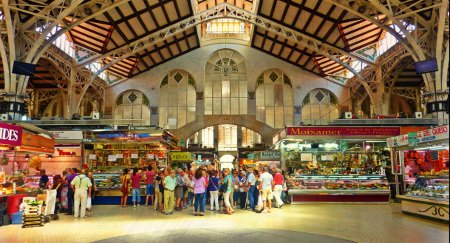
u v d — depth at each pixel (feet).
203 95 100.83
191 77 103.04
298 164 49.34
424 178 32.53
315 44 82.07
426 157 43.29
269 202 36.68
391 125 53.52
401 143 35.68
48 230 25.95
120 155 49.62
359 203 43.83
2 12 57.11
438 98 58.03
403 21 62.80
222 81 102.78
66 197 36.52
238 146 121.49
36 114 94.22
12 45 55.93
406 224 28.09
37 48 58.08
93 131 48.37
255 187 39.68
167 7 73.67
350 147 49.57
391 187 47.67
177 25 81.41
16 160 37.63
